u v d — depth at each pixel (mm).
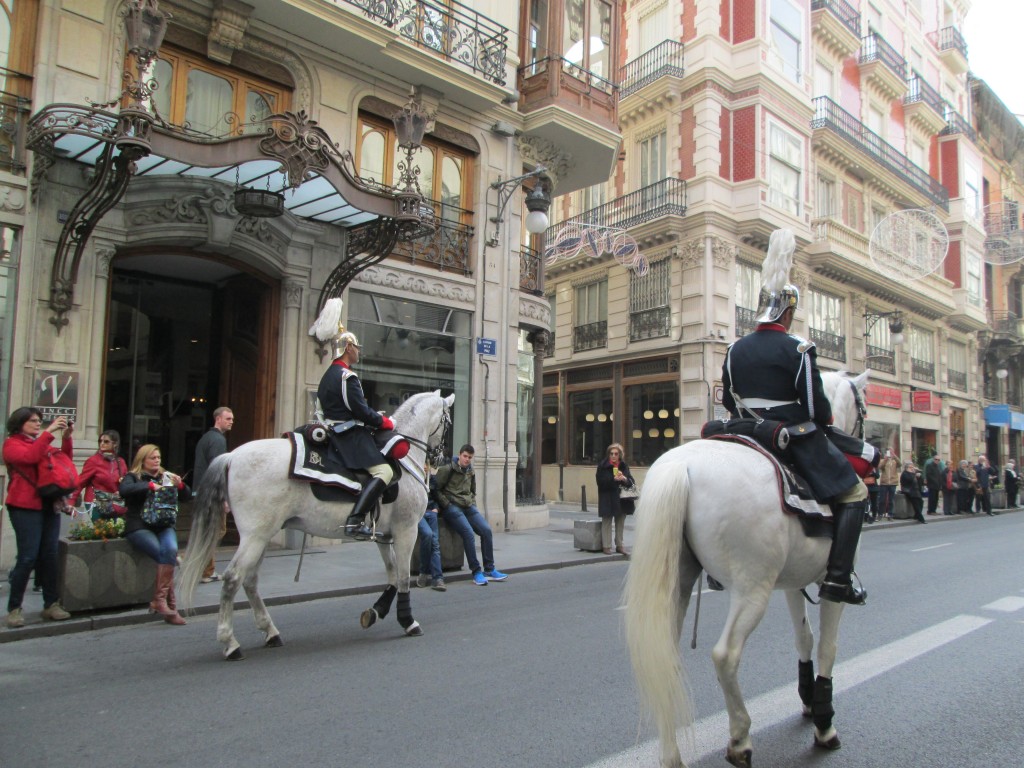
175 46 11117
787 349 3957
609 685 5270
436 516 9609
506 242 15430
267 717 4586
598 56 16859
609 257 25250
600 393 25938
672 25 23828
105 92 10164
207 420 13539
